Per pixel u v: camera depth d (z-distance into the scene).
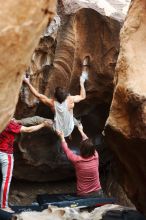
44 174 8.27
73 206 6.00
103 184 8.55
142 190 4.13
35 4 2.23
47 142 7.84
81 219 5.47
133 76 3.71
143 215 4.58
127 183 4.36
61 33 7.26
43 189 8.35
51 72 7.26
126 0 8.19
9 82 2.33
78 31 7.41
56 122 6.74
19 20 2.19
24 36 2.26
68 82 7.47
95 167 6.38
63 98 6.68
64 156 8.07
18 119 7.28
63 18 7.25
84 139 6.81
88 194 6.34
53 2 2.37
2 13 2.12
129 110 3.69
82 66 7.56
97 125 8.38
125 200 7.74
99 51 7.59
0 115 2.38
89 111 8.15
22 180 8.26
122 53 3.90
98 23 7.46
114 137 3.97
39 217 5.59
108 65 7.60
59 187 8.49
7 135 6.30
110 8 7.70
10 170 6.40
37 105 7.24
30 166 7.95
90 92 7.80
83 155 6.36
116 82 3.94
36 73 7.04
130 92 3.61
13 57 2.26
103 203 6.04
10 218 6.02
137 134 3.60
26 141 7.64
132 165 4.06
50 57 7.12
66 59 7.34
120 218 5.12
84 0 7.55
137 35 3.91
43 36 6.78
